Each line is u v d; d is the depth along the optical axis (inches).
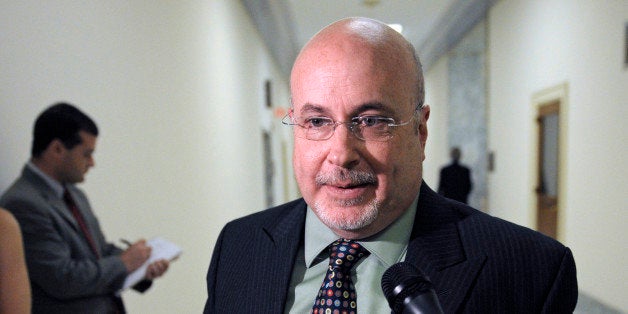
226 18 169.5
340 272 28.9
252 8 216.4
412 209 30.8
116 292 64.3
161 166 102.7
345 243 30.0
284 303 30.4
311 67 26.6
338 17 256.7
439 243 29.4
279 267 31.8
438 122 370.0
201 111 135.4
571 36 146.6
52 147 57.6
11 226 37.1
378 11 248.5
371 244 29.4
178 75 116.3
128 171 85.4
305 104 26.8
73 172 59.7
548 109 164.1
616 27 122.5
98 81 75.2
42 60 60.6
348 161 25.7
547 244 28.6
